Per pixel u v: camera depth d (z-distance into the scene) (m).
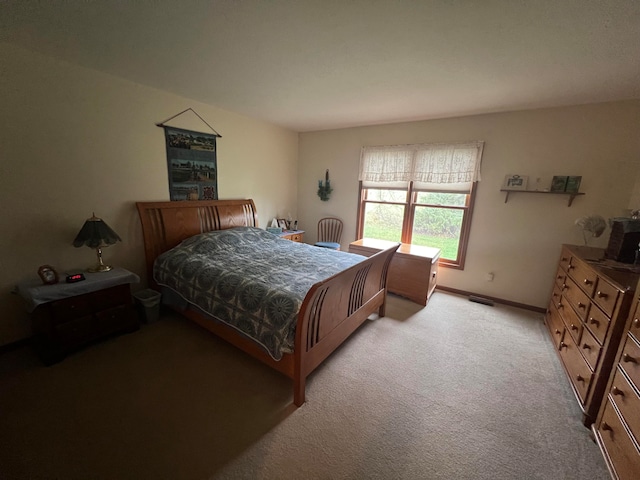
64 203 2.34
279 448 1.44
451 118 3.41
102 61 2.18
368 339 2.51
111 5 1.45
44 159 2.19
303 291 1.92
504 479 1.32
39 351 2.09
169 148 2.98
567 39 1.62
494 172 3.25
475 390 1.91
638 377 1.22
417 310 3.15
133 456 1.37
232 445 1.45
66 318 2.06
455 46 1.77
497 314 3.08
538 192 2.97
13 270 2.14
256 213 4.14
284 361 1.74
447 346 2.43
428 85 2.44
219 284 2.15
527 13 1.40
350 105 3.10
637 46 1.64
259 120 3.99
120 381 1.89
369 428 1.58
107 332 2.31
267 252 3.06
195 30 1.69
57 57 2.13
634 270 1.79
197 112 3.18
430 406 1.75
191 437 1.48
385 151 3.92
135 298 2.70
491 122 3.19
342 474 1.31
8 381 1.85
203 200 3.39
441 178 3.54
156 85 2.70
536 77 2.17
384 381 1.96
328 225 4.67
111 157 2.57
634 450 1.17
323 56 1.98
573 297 2.17
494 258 3.39
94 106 2.40
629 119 2.58
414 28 1.59
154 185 2.92
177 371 2.01
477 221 3.43
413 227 3.95
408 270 3.35
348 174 4.36
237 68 2.24
